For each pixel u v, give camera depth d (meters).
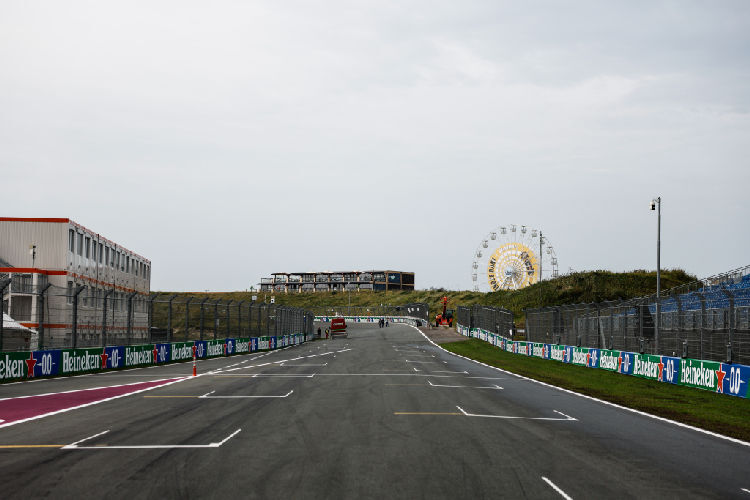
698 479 9.86
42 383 24.72
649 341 32.38
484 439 13.09
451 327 104.81
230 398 20.05
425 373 31.98
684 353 26.91
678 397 22.92
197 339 46.88
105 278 53.97
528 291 106.00
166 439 12.62
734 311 24.67
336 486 8.95
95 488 8.74
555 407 19.23
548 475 9.88
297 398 20.22
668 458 11.55
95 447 11.73
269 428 14.11
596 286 98.75
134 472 9.70
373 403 19.09
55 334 32.56
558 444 12.72
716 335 27.88
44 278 43.56
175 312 41.69
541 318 50.78
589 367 38.28
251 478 9.38
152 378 27.45
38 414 16.14
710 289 37.69
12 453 11.15
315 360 42.41
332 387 24.06
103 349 31.64
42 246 44.22
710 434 14.62
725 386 23.19
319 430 13.89
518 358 48.59
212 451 11.41
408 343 70.50
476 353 54.38
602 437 13.80
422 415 16.62
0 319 25.45
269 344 58.56
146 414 16.25
